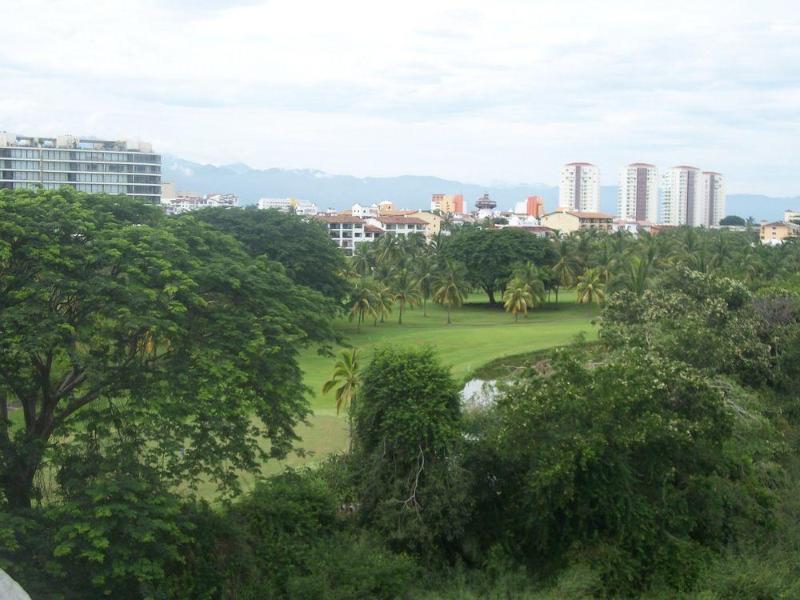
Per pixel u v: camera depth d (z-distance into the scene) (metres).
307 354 71.56
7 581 14.41
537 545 27.08
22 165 153.00
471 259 109.62
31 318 21.16
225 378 22.72
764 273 89.38
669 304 44.88
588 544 26.02
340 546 25.12
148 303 22.44
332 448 39.25
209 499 30.36
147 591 20.11
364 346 73.81
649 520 26.50
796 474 34.41
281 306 25.97
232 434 24.06
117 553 19.86
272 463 36.44
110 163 161.25
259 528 25.30
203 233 28.14
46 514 20.08
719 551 28.16
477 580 25.41
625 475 26.38
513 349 67.81
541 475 24.92
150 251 23.67
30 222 22.22
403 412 26.98
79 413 22.47
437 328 87.50
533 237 111.38
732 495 29.92
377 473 27.56
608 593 24.92
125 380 22.73
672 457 28.08
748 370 43.41
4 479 21.62
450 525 26.62
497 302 116.94
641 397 26.69
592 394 26.78
